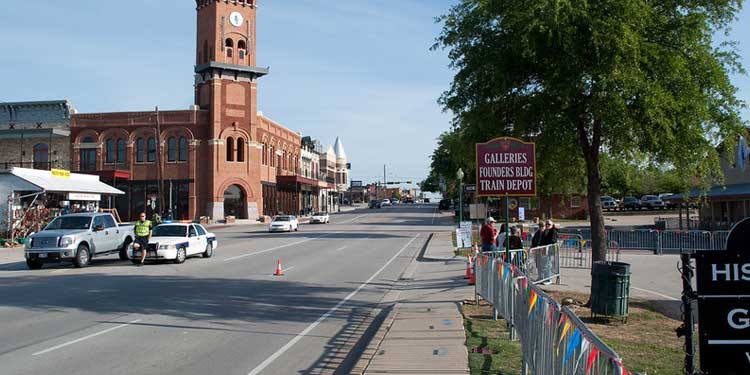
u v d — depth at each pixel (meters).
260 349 9.02
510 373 7.21
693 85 11.30
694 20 11.48
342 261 24.09
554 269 16.25
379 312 12.53
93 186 41.72
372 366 7.60
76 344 9.19
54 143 63.56
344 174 164.75
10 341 9.37
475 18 12.53
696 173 12.31
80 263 21.53
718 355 5.56
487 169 12.28
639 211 70.25
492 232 19.28
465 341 8.98
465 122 13.38
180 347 9.07
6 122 64.44
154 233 24.23
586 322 10.59
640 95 10.94
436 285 16.72
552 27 11.03
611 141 12.34
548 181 15.20
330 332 10.38
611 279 10.56
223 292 15.12
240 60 63.06
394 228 52.00
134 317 11.53
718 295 5.58
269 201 70.31
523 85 12.69
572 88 11.20
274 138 72.62
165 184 62.31
